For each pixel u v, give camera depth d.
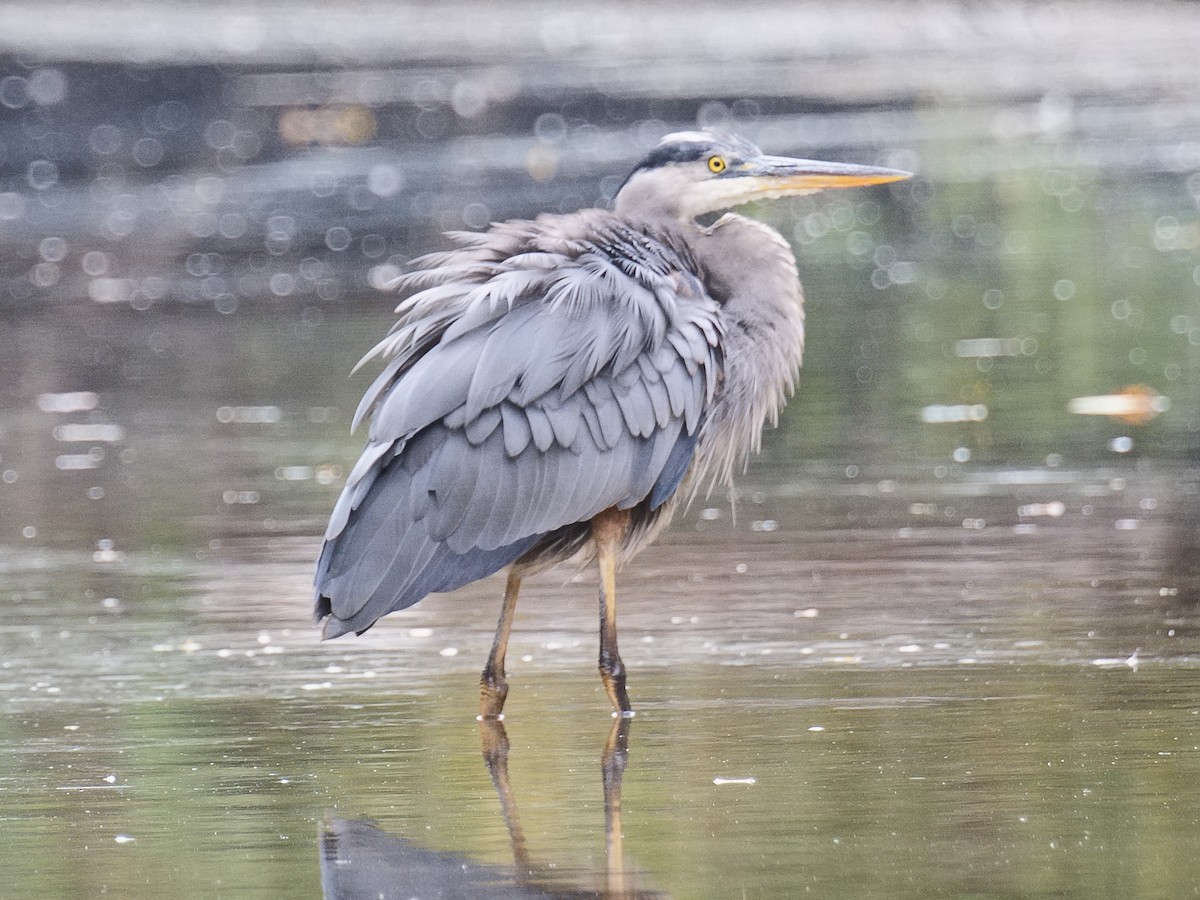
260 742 9.21
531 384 9.71
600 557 10.01
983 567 12.45
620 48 56.91
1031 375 19.50
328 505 15.19
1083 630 10.79
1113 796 7.86
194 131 43.00
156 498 15.63
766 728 9.12
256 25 62.03
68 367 21.77
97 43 55.84
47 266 28.66
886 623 11.14
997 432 17.12
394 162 37.66
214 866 7.38
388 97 46.66
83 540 14.23
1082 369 19.66
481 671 10.56
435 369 9.71
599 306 10.01
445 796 8.24
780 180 11.30
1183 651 10.27
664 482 10.20
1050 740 8.71
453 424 9.63
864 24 61.84
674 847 7.41
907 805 7.83
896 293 24.64
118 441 18.09
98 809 8.17
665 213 11.34
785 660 10.43
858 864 7.11
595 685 10.19
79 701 10.04
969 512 14.17
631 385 9.98
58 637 11.47
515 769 8.65
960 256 27.47
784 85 47.66
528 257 10.19
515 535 9.70
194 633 11.52
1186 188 32.38
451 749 9.02
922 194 33.09
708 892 6.87
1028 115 42.12
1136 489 14.72
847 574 12.42
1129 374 19.31
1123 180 33.50
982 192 33.03
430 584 9.56
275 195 34.44
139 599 12.41
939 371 19.84
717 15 65.06
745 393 10.88
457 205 31.64
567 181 33.50
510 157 37.34
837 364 20.38
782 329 11.02
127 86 48.66
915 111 42.94
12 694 10.19
